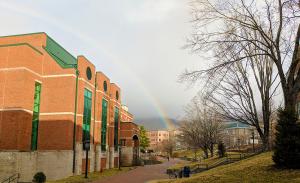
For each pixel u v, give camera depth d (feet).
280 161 55.67
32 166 108.88
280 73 57.67
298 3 54.13
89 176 118.62
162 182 81.35
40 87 124.26
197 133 198.49
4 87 107.96
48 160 119.55
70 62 155.22
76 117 127.44
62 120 121.70
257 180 50.98
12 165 99.04
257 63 93.04
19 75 107.96
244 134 301.22
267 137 96.63
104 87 170.50
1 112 106.11
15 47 110.01
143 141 395.75
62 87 123.75
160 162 268.62
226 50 56.29
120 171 153.48
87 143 115.55
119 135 204.85
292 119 56.34
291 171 52.03
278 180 48.08
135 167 196.24
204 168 116.57
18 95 106.63
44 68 125.80
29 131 110.01
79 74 131.54
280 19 57.31
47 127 122.11
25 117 107.24
